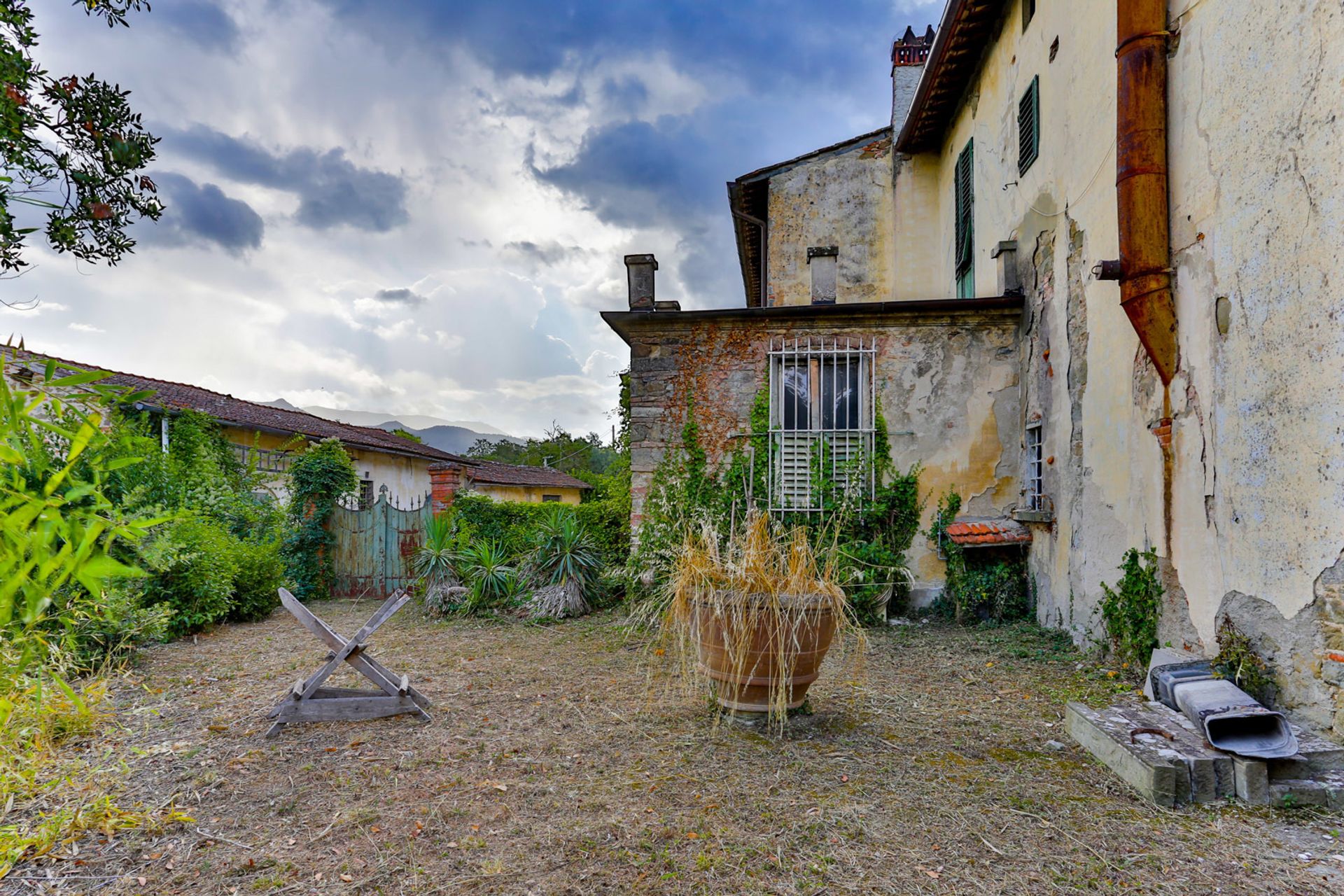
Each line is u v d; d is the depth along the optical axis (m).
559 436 45.03
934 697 4.70
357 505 12.32
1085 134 5.91
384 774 3.43
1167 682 3.82
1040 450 7.27
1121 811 2.97
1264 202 3.63
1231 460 3.93
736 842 2.72
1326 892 2.38
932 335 7.82
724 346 8.00
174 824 2.90
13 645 2.90
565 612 7.89
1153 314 4.48
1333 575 3.22
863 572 7.14
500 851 2.67
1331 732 3.24
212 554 7.36
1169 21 4.46
